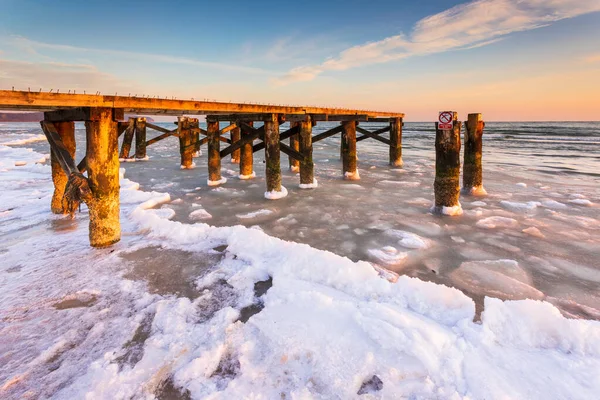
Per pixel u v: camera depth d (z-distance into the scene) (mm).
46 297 2824
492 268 3514
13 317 2537
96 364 1999
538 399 1607
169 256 3699
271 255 3562
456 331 2174
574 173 10312
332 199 6699
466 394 1674
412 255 3879
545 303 2252
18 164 11367
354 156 8867
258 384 1835
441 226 4938
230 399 1734
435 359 1894
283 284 2877
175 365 2000
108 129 3680
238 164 12414
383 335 2051
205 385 1854
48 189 7215
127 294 2883
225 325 2365
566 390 1655
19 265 3432
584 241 4270
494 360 1888
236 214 5688
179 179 9219
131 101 3760
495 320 2201
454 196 5535
